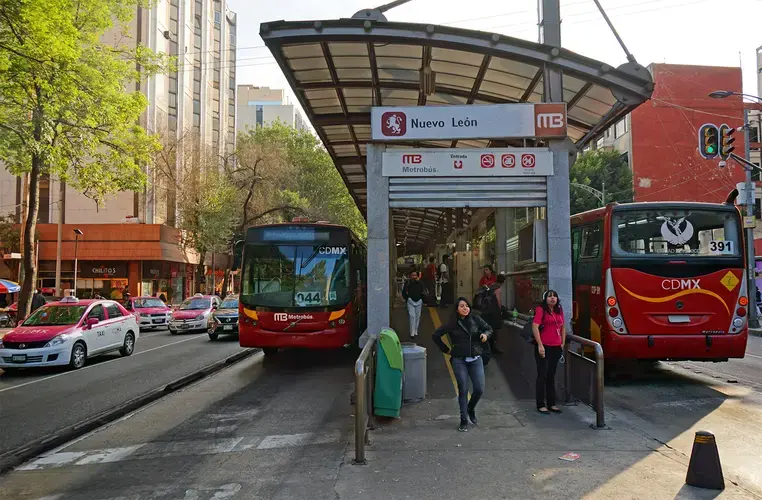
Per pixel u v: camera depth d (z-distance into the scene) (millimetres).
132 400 10016
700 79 44062
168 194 40156
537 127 8852
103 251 39469
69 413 9125
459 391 7121
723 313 9992
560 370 8492
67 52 15430
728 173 43250
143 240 39719
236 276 59156
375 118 8992
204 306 25672
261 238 13680
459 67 9836
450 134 8922
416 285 13984
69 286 39656
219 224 39188
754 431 7062
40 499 5234
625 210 10289
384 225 8992
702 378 10945
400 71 10086
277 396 9906
